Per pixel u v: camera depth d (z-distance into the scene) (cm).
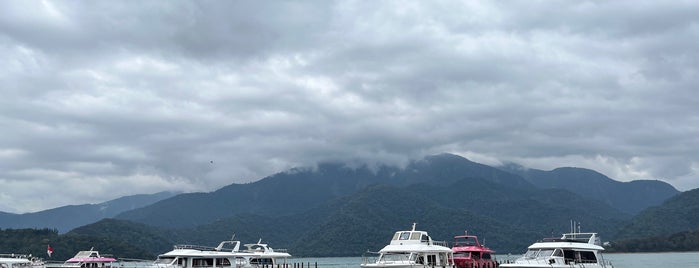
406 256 8119
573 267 7681
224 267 8850
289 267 9925
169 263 8725
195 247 9588
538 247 7994
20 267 10150
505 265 7888
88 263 10556
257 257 9312
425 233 8644
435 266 8106
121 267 11150
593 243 8269
